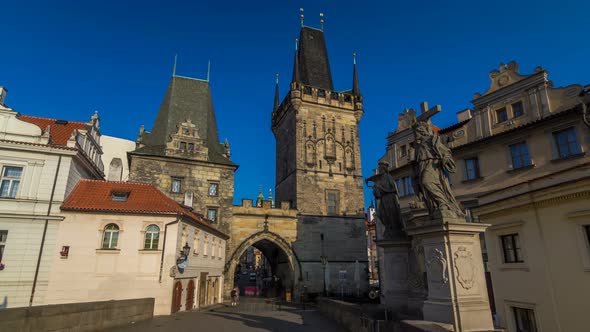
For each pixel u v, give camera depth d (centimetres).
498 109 2645
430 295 925
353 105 6041
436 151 994
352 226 5394
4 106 2825
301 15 6850
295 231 5106
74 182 2956
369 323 1170
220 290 4378
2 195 2645
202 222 3484
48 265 2577
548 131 2272
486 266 2198
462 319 830
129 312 2050
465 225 906
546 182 1544
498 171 2500
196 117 5378
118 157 5206
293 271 4931
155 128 5141
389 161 3588
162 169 4600
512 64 2605
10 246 2548
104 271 2638
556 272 1479
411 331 857
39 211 2656
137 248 2734
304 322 2158
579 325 1365
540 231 1569
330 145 5719
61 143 3006
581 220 1382
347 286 5088
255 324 2075
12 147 2702
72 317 1481
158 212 2820
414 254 1216
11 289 2469
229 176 4903
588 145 2072
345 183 5609
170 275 2733
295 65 5931
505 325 1758
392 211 1298
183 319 2342
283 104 6291
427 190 973
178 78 5600
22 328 1212
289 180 5706
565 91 2280
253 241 4875
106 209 2733
